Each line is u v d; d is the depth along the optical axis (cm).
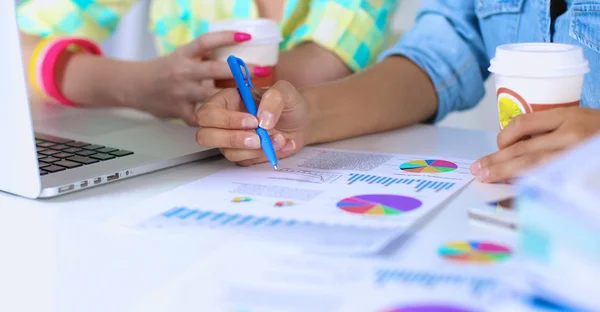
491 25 115
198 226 63
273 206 68
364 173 79
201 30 154
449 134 101
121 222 65
